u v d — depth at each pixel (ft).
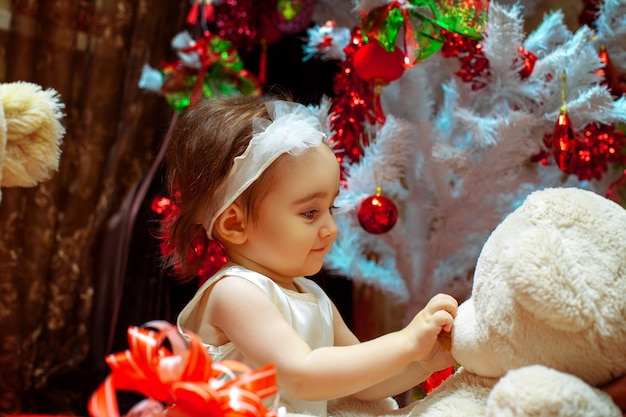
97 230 6.48
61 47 6.23
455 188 4.86
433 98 5.13
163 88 5.48
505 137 4.35
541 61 4.43
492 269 2.52
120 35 6.54
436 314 2.87
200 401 2.20
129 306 5.88
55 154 3.05
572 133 4.23
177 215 3.65
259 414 2.24
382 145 4.56
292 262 3.30
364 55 4.27
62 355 6.39
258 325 3.07
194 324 3.41
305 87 6.20
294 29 5.39
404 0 4.18
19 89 2.95
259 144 3.24
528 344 2.35
